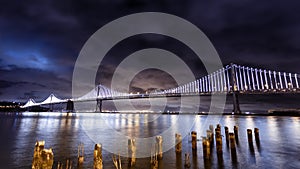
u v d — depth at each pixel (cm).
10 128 2534
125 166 905
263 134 1930
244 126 2805
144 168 875
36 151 621
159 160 991
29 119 4647
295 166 912
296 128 2498
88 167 896
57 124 3247
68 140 1614
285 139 1620
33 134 1973
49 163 578
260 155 1095
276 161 987
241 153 1138
